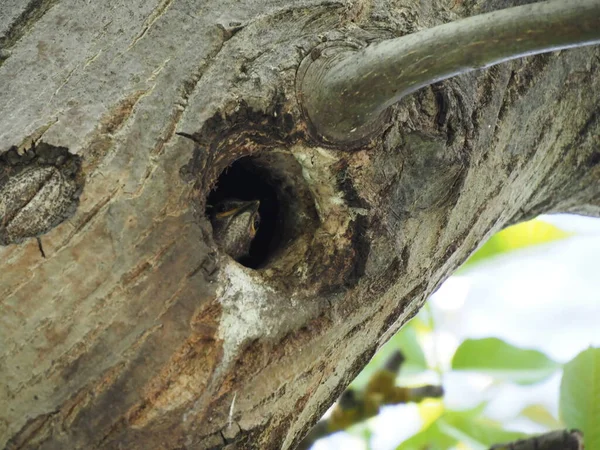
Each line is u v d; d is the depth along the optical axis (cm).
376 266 124
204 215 119
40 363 115
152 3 122
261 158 125
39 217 116
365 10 124
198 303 117
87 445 116
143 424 117
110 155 117
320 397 128
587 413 131
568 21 111
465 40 113
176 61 120
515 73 131
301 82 120
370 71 116
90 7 122
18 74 120
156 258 117
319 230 124
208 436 119
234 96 119
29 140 117
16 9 123
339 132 120
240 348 119
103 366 116
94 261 116
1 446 115
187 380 118
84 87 119
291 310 121
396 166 123
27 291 115
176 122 118
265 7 122
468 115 124
